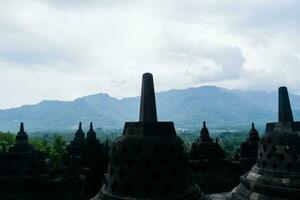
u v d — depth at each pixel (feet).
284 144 59.21
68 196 96.84
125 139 46.68
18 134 103.50
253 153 111.55
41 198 94.32
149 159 44.57
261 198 58.95
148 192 44.19
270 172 59.77
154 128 46.57
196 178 103.24
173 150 46.24
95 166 119.44
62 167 110.01
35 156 103.60
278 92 63.57
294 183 55.77
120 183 45.37
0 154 97.86
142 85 49.21
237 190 68.18
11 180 92.63
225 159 110.01
